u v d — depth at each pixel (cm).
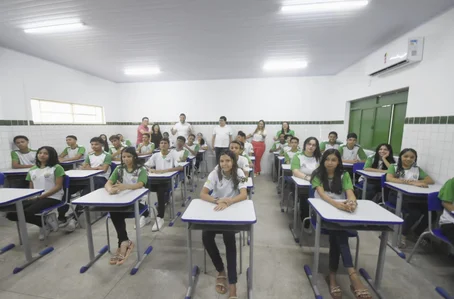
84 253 220
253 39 307
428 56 254
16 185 327
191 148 510
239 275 188
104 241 243
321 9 228
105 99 564
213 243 171
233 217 147
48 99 405
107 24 259
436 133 244
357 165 326
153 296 166
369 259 210
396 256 214
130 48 340
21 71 356
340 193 191
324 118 548
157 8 224
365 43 323
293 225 277
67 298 164
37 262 205
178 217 306
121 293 169
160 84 598
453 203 183
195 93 589
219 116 588
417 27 267
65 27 266
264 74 525
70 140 386
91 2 212
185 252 222
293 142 369
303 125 559
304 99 552
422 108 264
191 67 458
